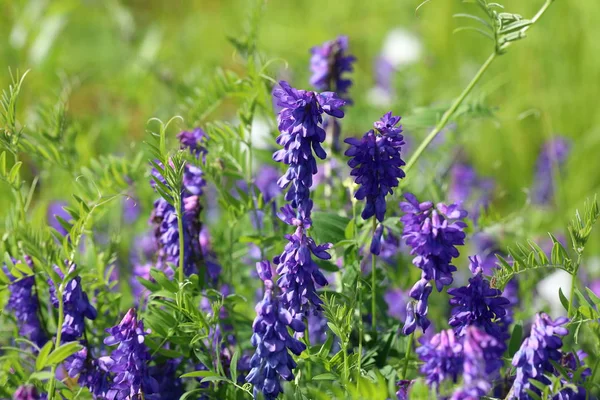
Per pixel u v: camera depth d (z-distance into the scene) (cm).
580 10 175
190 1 243
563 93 172
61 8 163
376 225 87
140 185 111
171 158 88
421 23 195
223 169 95
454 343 81
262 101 96
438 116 101
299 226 84
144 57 160
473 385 80
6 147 90
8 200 109
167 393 91
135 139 152
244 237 94
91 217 95
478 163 166
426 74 171
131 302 103
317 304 85
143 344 86
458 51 190
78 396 89
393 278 99
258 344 83
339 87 102
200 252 93
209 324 89
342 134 123
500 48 94
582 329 97
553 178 147
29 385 85
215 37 215
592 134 160
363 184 85
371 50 215
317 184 102
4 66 155
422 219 83
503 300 84
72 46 187
